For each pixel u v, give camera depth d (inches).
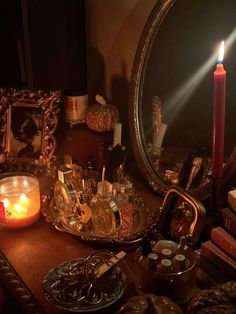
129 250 22.4
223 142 21.0
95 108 29.0
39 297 19.6
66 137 30.2
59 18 31.5
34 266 21.6
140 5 28.2
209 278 19.4
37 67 33.6
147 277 18.5
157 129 25.8
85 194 24.2
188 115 23.9
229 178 22.5
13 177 27.2
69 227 23.7
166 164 25.6
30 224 24.7
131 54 30.1
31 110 29.3
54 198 26.0
